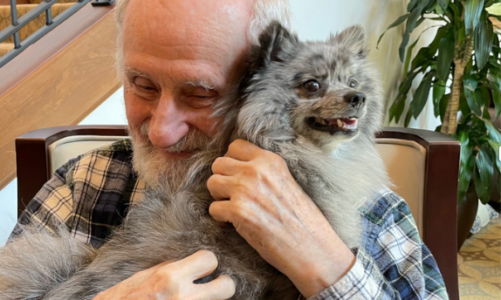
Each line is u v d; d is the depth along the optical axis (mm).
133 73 868
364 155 1057
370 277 828
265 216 771
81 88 1765
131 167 1172
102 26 1850
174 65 818
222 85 870
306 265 777
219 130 921
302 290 800
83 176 1151
